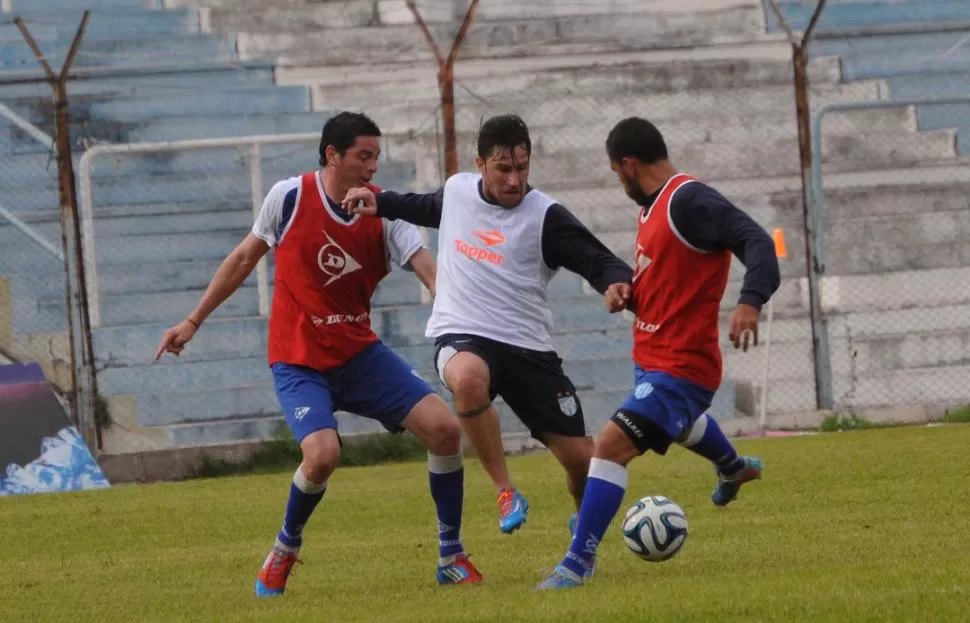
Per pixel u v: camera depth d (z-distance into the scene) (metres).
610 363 51.56
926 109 63.72
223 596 21.64
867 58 64.38
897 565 19.09
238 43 64.38
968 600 15.38
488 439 21.55
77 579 24.94
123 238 56.16
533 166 59.88
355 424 49.34
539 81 61.59
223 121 60.31
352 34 64.88
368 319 22.39
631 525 20.64
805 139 50.91
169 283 55.41
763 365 54.81
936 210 60.22
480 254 21.98
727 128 61.47
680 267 19.61
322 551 27.06
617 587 18.56
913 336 54.91
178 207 57.16
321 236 21.77
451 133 49.44
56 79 47.84
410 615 17.12
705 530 26.27
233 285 22.52
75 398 47.12
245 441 48.31
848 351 54.31
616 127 20.20
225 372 50.69
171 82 60.62
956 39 64.81
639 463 41.19
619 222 59.09
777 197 59.72
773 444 44.00
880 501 29.59
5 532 33.34
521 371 21.94
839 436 45.94
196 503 37.75
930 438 43.50
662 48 58.66
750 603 16.06
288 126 60.69
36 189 57.62
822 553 21.84
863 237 58.59
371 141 21.72
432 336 22.34
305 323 21.83
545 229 21.77
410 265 22.38
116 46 63.75
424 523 31.42
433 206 22.36
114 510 36.91
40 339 51.12
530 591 18.94
